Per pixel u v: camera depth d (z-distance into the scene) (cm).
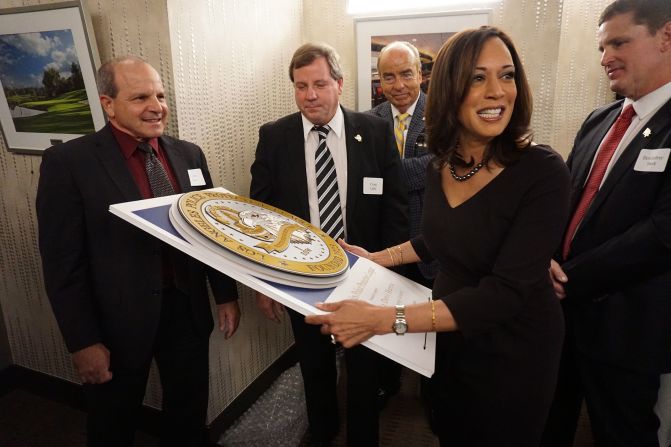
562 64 262
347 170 173
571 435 179
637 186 134
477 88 94
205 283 162
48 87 176
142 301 139
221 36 187
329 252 119
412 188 208
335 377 194
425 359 91
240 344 217
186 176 152
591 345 149
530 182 94
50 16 162
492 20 224
